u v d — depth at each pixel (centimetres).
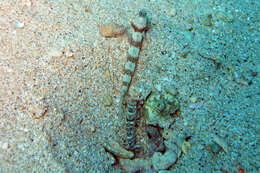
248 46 24
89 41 23
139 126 23
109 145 22
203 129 23
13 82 22
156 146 22
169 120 23
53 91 22
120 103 23
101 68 23
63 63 23
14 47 22
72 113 22
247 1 26
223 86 24
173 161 22
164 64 24
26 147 21
